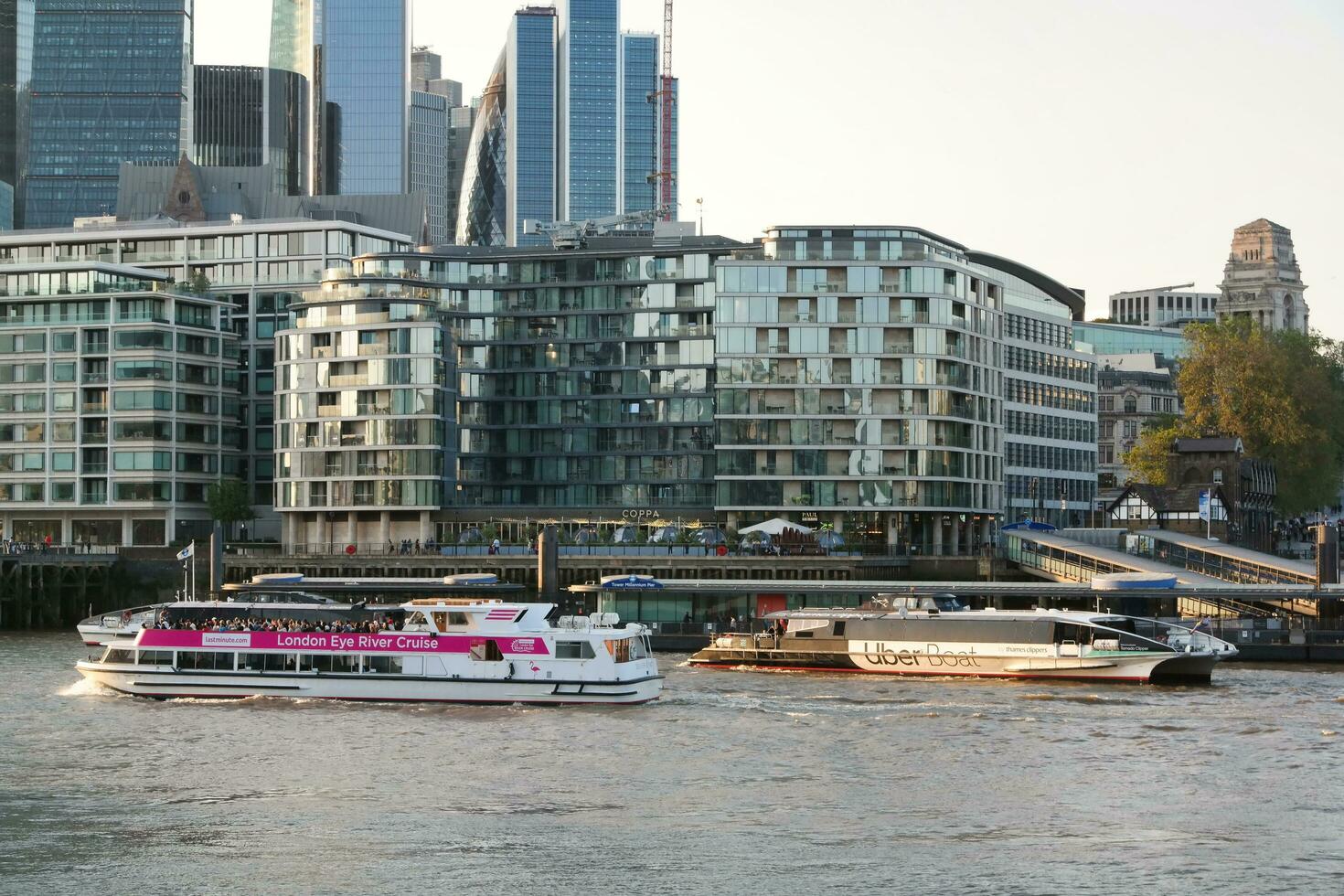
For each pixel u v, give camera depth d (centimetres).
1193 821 7175
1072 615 12088
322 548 19550
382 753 8869
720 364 18638
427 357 19438
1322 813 7319
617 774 8238
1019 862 6475
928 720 9931
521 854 6600
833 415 18512
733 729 9644
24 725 9912
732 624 14188
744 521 18675
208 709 10569
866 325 18575
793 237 18712
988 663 12138
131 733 9594
